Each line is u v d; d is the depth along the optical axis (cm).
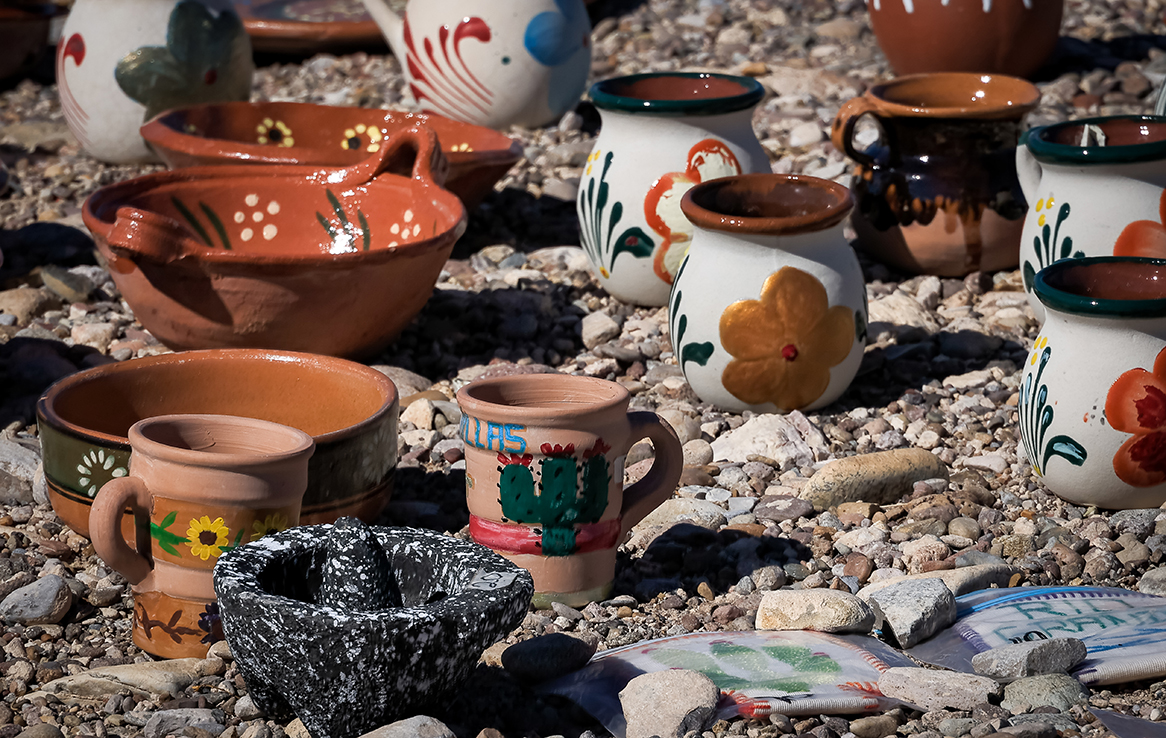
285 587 148
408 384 185
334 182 197
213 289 179
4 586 160
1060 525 167
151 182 193
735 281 177
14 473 172
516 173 230
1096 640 154
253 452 156
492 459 157
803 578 162
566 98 249
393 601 149
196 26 230
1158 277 167
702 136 193
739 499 171
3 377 186
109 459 159
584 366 190
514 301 200
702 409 182
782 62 277
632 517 161
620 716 149
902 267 204
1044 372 167
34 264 208
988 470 174
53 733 148
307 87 284
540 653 152
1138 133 188
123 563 153
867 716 150
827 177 223
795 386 179
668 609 160
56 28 324
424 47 241
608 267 198
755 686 150
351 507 161
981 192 199
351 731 146
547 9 239
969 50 245
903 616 155
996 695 151
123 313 200
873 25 257
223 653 154
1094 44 280
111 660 155
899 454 172
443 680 146
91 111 230
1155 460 165
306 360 170
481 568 148
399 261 180
